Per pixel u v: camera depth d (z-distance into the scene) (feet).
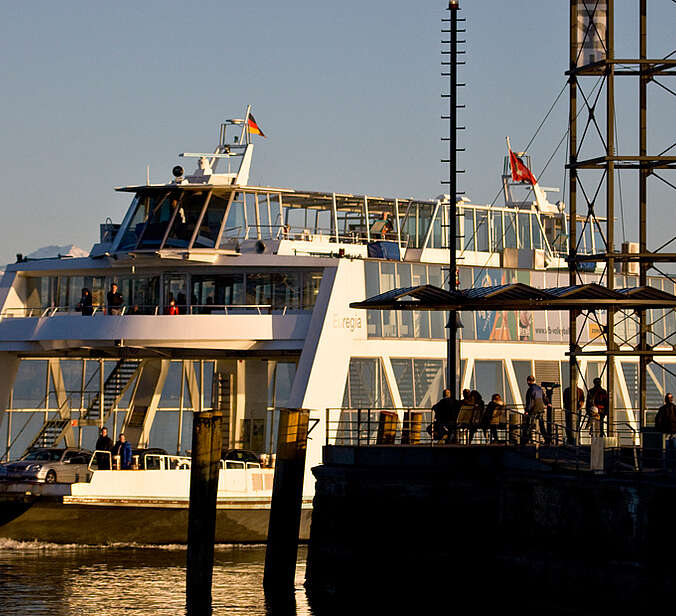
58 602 297.12
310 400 377.71
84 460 379.35
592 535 256.11
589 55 348.59
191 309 400.26
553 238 494.18
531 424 306.35
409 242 442.09
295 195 411.13
